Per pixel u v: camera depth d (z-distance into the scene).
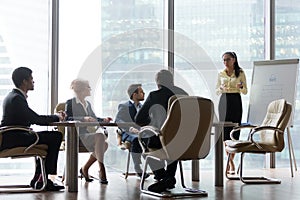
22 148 4.93
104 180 5.88
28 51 7.27
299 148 8.12
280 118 5.82
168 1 7.75
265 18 8.09
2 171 7.08
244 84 7.14
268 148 5.75
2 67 7.17
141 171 5.71
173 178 5.09
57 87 7.30
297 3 8.18
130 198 4.70
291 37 8.16
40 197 4.73
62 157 7.21
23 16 7.27
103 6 7.56
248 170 7.62
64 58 7.36
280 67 7.39
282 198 4.71
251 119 7.40
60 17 7.38
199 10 7.89
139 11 7.71
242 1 8.00
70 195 4.88
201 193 4.93
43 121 4.97
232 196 4.86
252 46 8.03
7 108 5.02
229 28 7.96
